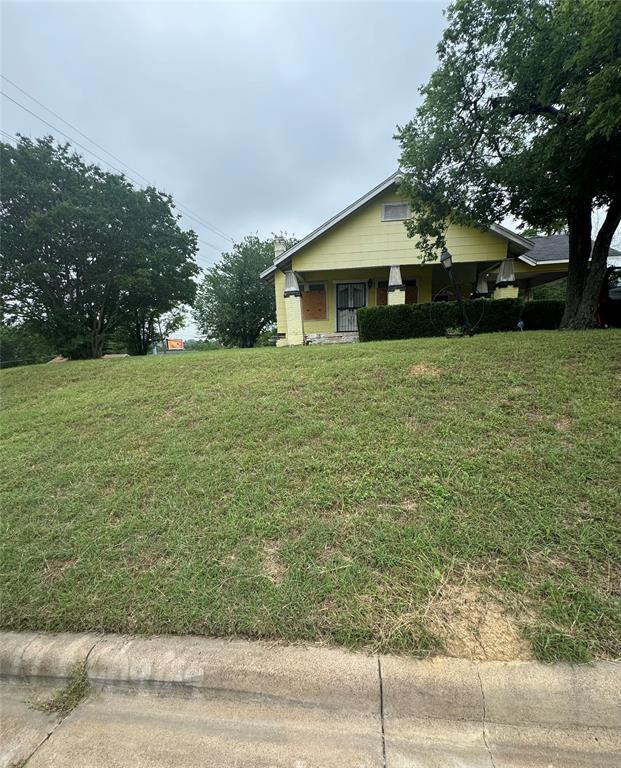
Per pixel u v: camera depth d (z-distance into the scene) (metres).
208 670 1.55
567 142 5.63
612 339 5.07
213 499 2.70
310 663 1.53
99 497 2.87
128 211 14.84
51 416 4.70
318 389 4.48
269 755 1.32
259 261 25.48
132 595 1.93
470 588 1.80
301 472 2.90
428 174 7.54
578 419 3.20
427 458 2.88
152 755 1.35
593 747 1.29
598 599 1.69
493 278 14.03
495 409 3.53
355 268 10.95
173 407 4.54
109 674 1.61
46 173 13.34
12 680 1.69
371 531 2.22
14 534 2.52
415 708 1.42
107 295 15.41
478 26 6.04
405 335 9.03
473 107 6.73
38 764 1.35
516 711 1.38
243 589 1.90
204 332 27.48
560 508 2.26
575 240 7.12
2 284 13.40
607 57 4.51
